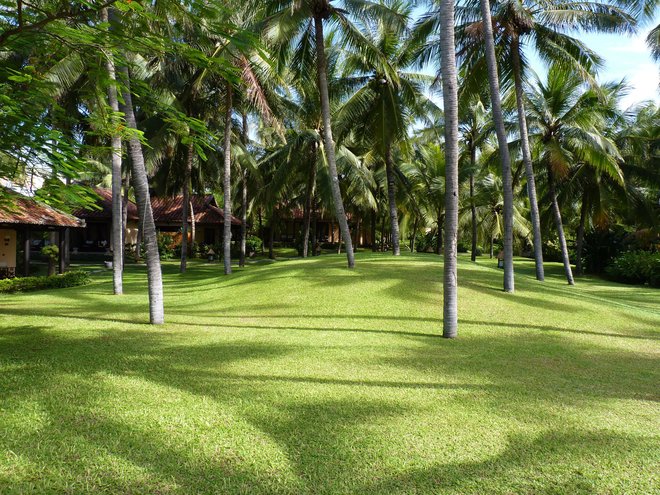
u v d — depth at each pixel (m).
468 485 3.11
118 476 3.12
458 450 3.62
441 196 27.62
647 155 24.22
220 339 7.34
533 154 19.97
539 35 15.24
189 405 4.41
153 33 4.85
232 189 34.59
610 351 7.34
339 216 13.95
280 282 12.58
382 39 17.53
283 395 4.77
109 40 4.79
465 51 15.12
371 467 3.33
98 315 9.52
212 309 10.65
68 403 4.35
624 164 22.81
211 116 20.53
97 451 3.44
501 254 27.70
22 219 16.48
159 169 24.38
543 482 3.17
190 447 3.56
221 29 5.02
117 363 5.77
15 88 5.14
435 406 4.58
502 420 4.25
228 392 4.82
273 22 12.46
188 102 18.75
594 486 3.12
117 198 13.41
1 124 4.87
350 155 23.36
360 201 26.66
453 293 7.89
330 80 18.78
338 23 13.84
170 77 17.77
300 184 30.23
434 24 14.69
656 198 26.27
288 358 6.27
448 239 7.88
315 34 14.46
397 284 11.58
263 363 5.99
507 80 16.69
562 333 8.49
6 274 19.06
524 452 3.61
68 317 9.12
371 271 13.06
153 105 5.97
